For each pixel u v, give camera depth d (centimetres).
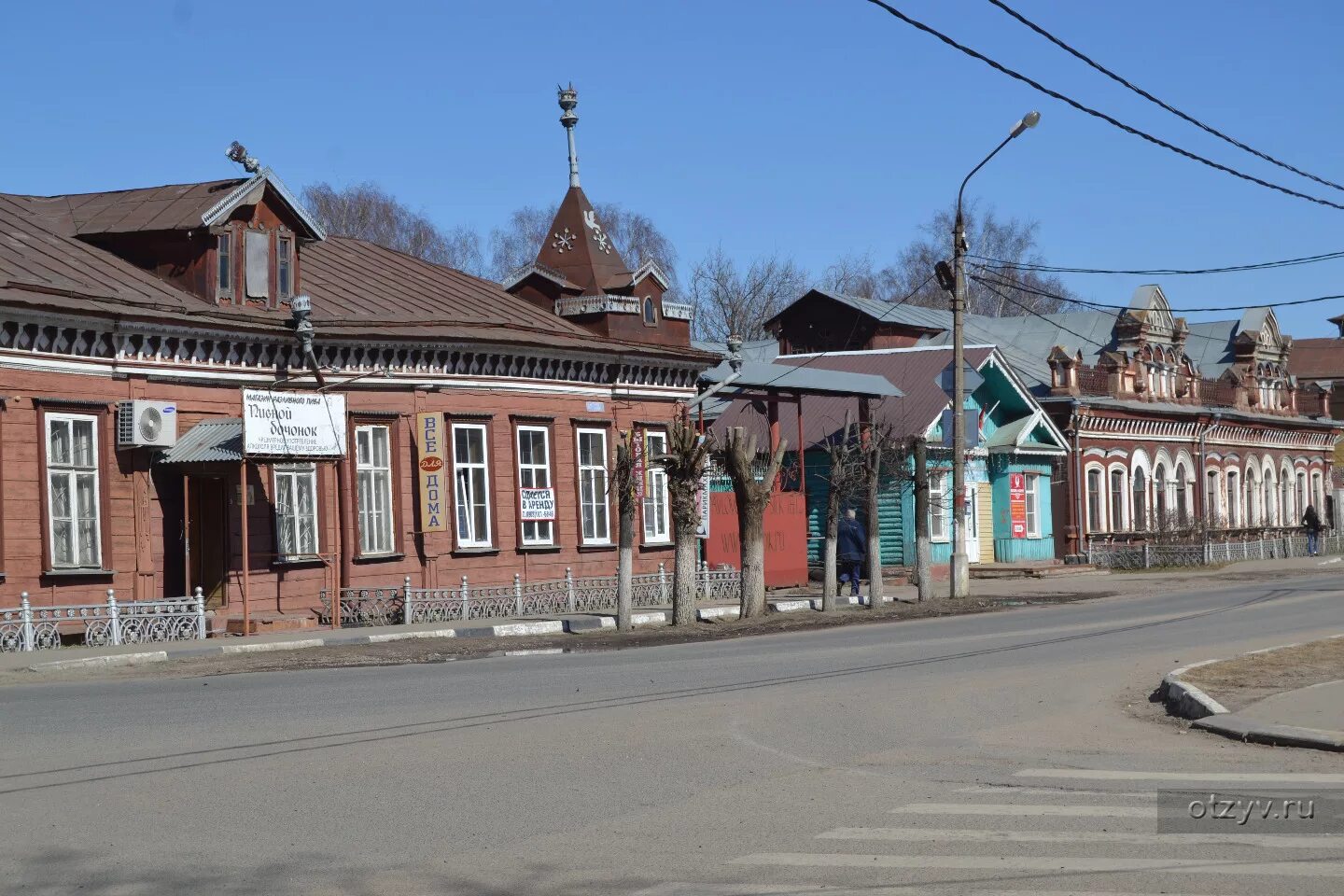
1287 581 3912
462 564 2989
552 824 904
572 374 3262
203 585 2573
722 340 7600
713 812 936
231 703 1469
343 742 1204
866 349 5638
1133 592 3516
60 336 2334
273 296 2777
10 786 1026
